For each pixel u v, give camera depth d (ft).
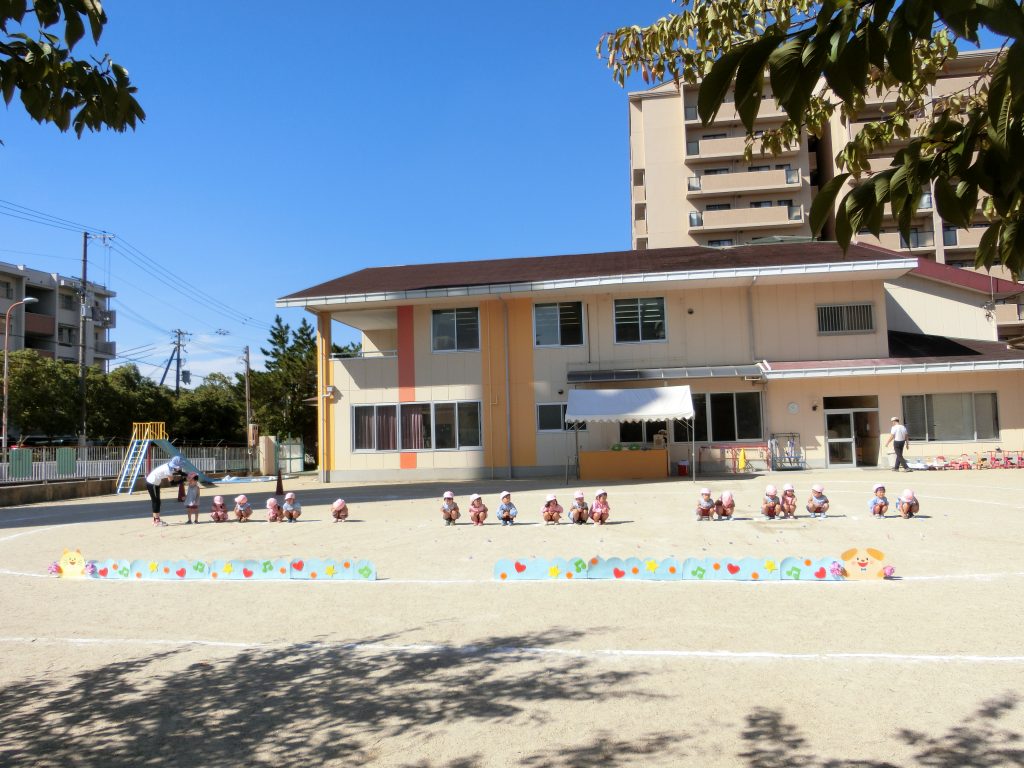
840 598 23.54
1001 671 16.34
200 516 56.34
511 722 14.30
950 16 5.00
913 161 6.64
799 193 150.41
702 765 12.23
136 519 55.11
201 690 16.75
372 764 12.73
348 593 26.50
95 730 14.60
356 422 89.20
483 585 27.09
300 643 20.31
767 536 36.14
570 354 85.71
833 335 82.84
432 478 86.84
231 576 29.94
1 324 172.45
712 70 6.05
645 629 20.48
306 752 13.30
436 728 14.15
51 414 130.93
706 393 82.48
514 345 86.63
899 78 5.73
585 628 20.77
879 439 80.48
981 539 33.94
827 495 53.98
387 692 16.19
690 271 80.12
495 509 52.29
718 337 84.12
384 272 105.40
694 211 152.25
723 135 153.58
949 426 80.02
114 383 151.53
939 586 24.93
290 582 28.89
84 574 31.60
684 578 27.17
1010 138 5.78
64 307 190.08
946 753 12.39
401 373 88.48
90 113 12.20
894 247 135.33
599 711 14.69
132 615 24.25
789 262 84.02
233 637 21.16
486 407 86.58
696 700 15.08
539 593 25.46
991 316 94.22
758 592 24.73
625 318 85.61
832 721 13.85
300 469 152.15
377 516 50.70
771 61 5.92
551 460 84.89
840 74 5.89
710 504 42.63
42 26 10.17
